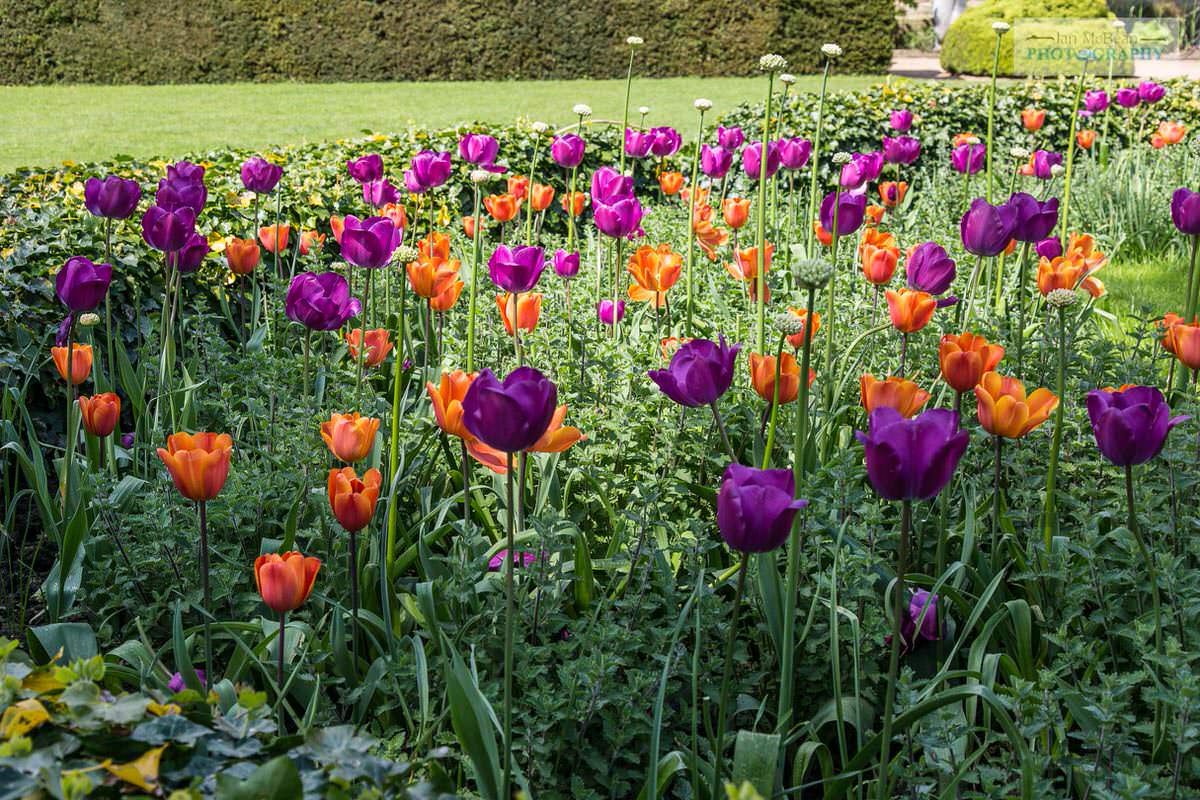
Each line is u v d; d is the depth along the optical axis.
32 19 19.98
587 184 8.09
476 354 4.20
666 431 3.09
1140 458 2.04
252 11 20.78
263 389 3.59
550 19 21.58
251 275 5.05
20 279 4.09
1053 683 2.12
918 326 3.05
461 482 3.20
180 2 20.50
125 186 3.37
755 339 4.09
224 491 2.86
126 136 14.81
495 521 3.08
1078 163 8.90
